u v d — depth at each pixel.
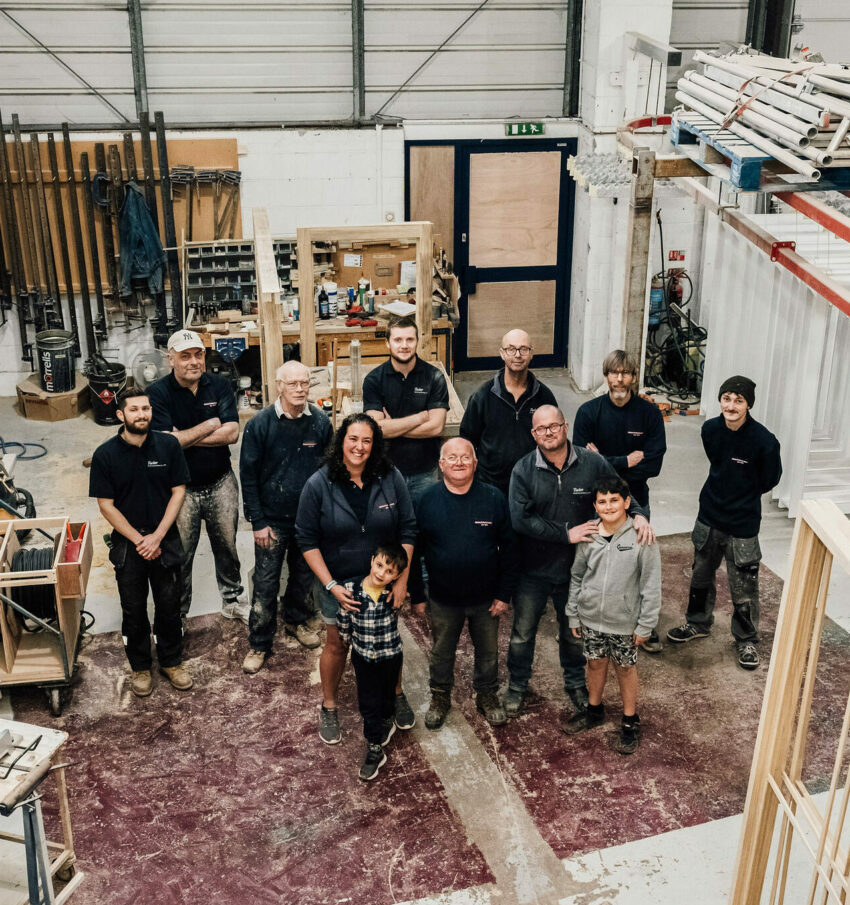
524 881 4.46
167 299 9.70
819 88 4.99
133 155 9.04
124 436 5.18
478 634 5.22
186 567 6.05
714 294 8.64
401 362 5.88
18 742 3.80
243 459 5.50
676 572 6.82
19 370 9.65
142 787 4.99
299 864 4.56
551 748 5.23
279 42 9.23
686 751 5.20
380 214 9.81
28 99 9.14
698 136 5.89
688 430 9.01
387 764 5.13
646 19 8.84
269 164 9.44
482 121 9.57
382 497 4.96
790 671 3.10
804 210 5.22
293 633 6.09
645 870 4.51
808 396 7.04
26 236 9.19
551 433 4.82
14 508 6.41
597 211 9.30
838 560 2.70
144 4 8.97
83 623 6.01
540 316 10.44
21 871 4.02
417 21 9.33
